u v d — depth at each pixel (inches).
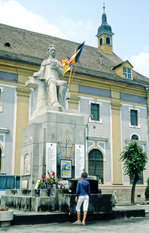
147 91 1358.3
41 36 1381.6
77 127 480.4
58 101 506.0
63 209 370.6
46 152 444.1
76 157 467.8
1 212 335.0
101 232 293.7
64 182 437.7
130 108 1304.1
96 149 1175.0
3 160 979.9
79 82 1190.3
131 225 343.9
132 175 1013.8
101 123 1205.7
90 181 398.3
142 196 1221.7
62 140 462.9
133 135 1289.4
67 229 312.3
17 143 1011.3
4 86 1027.3
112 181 1173.7
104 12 1675.7
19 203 416.5
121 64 1352.1
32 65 1074.1
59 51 1323.8
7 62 1035.9
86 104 1188.5
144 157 1022.4
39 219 351.6
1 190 869.8
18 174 990.4
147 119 1347.2
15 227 326.3
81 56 1391.5
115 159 1202.6
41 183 410.3
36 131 464.4
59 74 533.0
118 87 1282.0
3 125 1000.9
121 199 1163.3
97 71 1275.8
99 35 1632.6
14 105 1033.5
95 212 381.1
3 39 1175.6
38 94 506.6
